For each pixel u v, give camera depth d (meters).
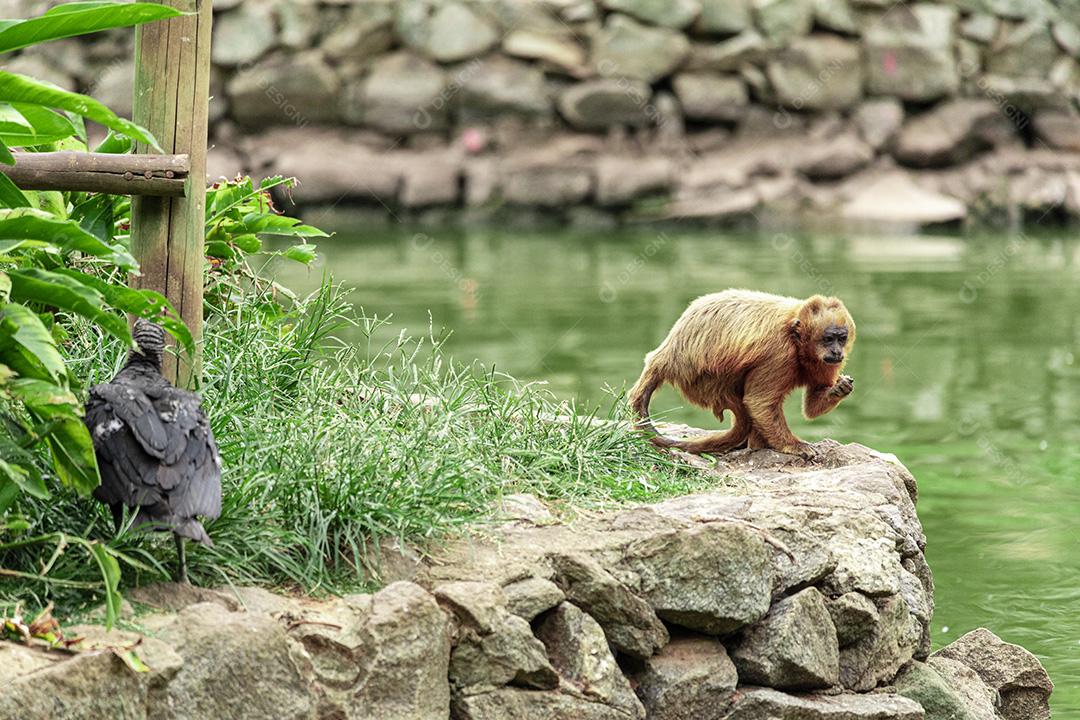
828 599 6.29
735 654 6.09
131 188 5.69
